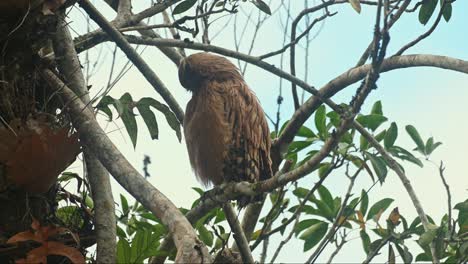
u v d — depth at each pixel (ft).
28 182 24.50
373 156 35.88
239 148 38.09
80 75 28.19
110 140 25.50
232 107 38.45
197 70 40.14
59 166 24.45
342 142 37.88
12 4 25.48
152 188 23.48
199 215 32.91
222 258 31.55
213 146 38.29
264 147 38.47
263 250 36.19
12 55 26.20
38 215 25.32
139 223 34.40
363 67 32.81
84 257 25.54
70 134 25.68
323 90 33.78
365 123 38.29
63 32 28.50
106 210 25.46
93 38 31.37
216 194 32.32
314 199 39.17
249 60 33.81
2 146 23.93
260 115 38.93
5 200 24.71
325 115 38.63
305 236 38.32
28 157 24.04
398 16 26.78
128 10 33.81
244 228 35.60
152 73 32.94
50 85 26.91
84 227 26.35
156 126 31.89
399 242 35.94
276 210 38.60
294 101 35.58
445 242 34.09
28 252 23.98
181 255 20.83
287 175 28.35
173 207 22.61
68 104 26.48
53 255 25.46
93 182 25.93
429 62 30.48
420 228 36.14
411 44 29.86
